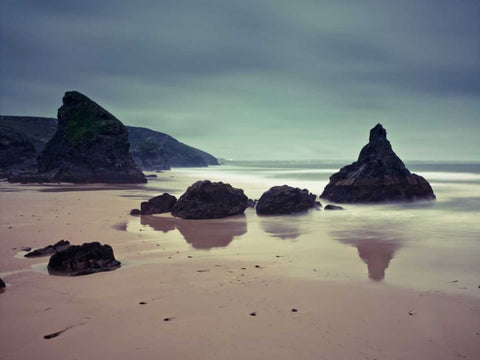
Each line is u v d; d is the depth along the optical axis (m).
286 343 10.27
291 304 12.99
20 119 149.38
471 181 75.00
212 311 12.37
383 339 10.55
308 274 16.53
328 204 42.69
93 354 9.73
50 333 10.87
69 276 16.22
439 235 25.59
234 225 30.17
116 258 19.50
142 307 12.71
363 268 17.59
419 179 46.59
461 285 15.17
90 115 85.88
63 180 78.00
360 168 46.53
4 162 95.25
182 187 68.50
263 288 14.60
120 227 28.38
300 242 23.67
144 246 22.42
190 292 14.14
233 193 36.28
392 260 19.06
